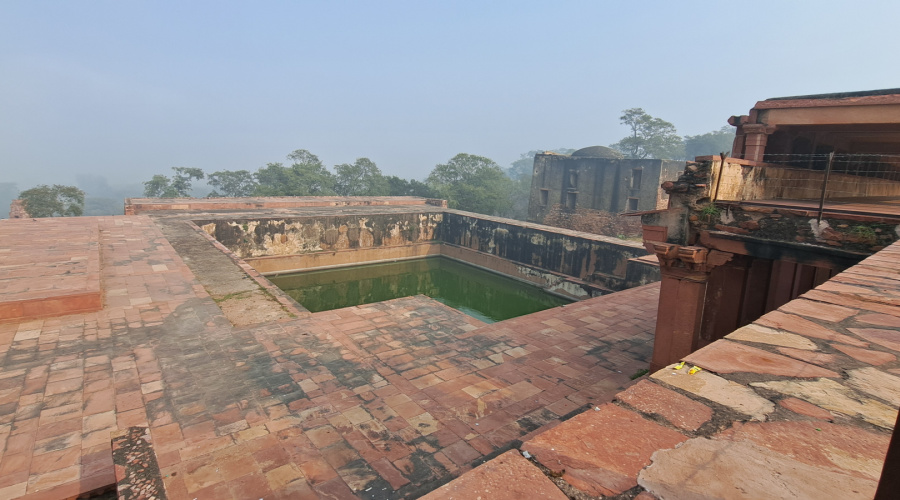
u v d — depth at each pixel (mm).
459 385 6719
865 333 2184
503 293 20094
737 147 7996
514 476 1232
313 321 8531
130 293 8883
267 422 5281
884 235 4863
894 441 838
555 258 19500
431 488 4484
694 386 1674
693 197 6117
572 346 8500
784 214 5531
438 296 19609
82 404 5199
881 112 6527
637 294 12289
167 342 7012
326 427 5332
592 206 28359
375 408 5875
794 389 1646
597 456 1295
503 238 21875
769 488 1152
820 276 7762
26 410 4996
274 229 19875
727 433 1383
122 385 5695
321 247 21328
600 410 1533
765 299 7621
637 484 1179
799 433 1381
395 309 10016
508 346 8312
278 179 39312
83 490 3818
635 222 26078
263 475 4418
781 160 8117
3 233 12477
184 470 4379
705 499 1115
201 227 18031
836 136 9234
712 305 7727
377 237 23062
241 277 11180
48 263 9266
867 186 9852
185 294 9023
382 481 4531
